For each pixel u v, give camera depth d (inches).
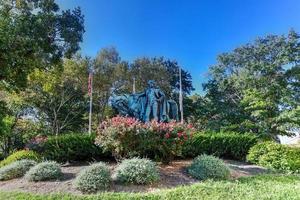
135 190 280.1
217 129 922.7
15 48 646.5
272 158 398.3
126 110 493.0
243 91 941.8
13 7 721.0
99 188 278.7
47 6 749.3
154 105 483.8
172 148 351.3
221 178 312.7
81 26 819.4
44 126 1142.3
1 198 272.7
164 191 270.7
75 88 1124.5
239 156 446.0
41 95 1080.8
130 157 347.6
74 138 420.8
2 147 1120.8
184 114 1119.0
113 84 1138.0
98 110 1146.0
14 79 687.7
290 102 837.8
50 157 422.0
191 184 295.1
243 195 260.5
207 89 1117.1
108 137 344.5
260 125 810.8
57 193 273.6
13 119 1072.2
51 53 780.6
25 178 327.6
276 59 951.6
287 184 303.6
